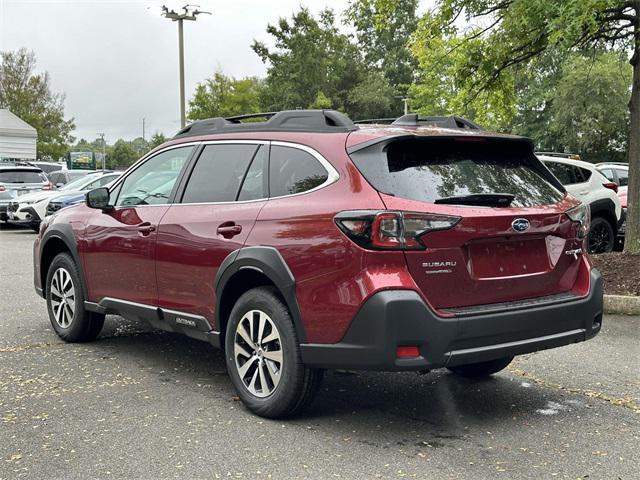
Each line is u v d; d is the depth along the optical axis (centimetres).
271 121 488
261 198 465
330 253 401
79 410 458
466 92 1107
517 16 890
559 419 452
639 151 955
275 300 437
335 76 5750
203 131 544
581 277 461
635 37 930
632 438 419
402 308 377
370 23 1191
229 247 464
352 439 412
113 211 590
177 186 536
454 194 410
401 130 433
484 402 487
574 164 1180
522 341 415
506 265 419
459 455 389
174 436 413
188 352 618
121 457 382
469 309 400
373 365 384
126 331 698
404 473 364
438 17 1047
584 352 622
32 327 708
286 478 357
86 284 617
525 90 4081
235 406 470
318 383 430
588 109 3850
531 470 370
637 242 963
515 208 422
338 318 396
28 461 375
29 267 1158
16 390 500
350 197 405
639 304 772
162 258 523
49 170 3559
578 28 793
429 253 388
